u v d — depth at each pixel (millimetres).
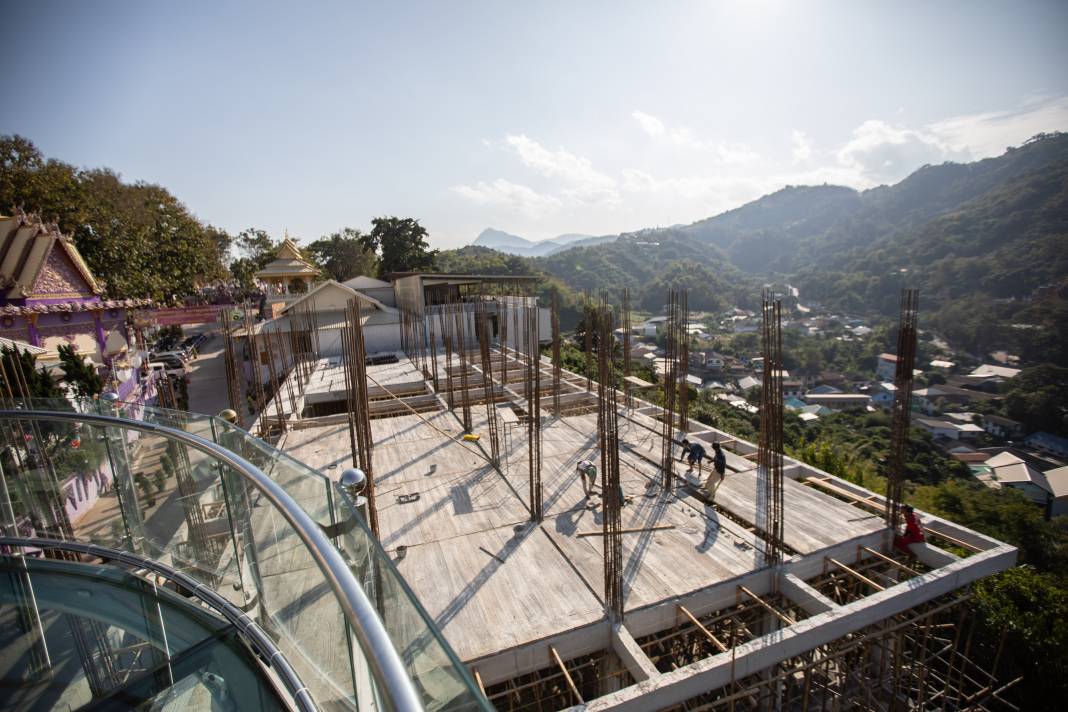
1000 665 10234
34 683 4086
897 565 8727
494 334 30641
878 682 8711
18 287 16422
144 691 3639
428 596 7668
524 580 8008
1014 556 8461
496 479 11648
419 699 1592
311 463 12641
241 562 4168
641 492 10953
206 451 3926
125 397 19328
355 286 35656
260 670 3510
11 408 4973
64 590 4621
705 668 6188
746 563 8406
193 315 41031
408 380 20609
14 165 24594
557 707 8500
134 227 30688
